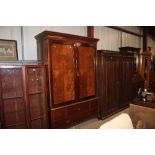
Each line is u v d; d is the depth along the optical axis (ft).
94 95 10.50
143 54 16.01
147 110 6.74
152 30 20.52
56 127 8.29
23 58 8.84
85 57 9.62
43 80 7.84
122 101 13.37
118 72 12.64
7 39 8.21
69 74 8.81
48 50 7.80
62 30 10.65
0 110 6.78
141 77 15.84
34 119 7.88
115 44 15.47
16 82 7.29
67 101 8.82
